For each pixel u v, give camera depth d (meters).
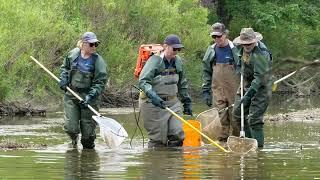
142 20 51.69
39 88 40.62
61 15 43.72
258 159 18.77
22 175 15.20
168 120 22.77
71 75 22.53
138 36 51.69
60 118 35.69
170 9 55.50
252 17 87.50
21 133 26.73
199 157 19.31
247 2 87.56
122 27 50.41
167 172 15.79
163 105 22.17
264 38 84.12
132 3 51.03
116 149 21.70
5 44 36.31
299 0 90.12
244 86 23.39
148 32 51.84
